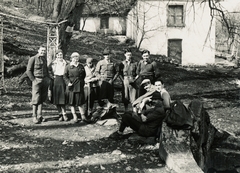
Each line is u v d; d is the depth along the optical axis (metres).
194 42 28.94
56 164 5.23
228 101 15.42
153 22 28.36
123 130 6.72
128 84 8.50
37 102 7.47
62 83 7.77
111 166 5.30
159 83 6.50
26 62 14.29
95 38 29.45
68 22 13.12
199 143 6.18
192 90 17.91
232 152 7.09
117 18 33.25
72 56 7.66
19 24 23.66
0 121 7.48
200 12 28.62
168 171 5.16
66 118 7.97
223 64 29.78
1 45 11.25
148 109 6.25
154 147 6.19
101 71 8.21
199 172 4.89
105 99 8.27
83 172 4.98
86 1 15.41
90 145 6.32
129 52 8.46
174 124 5.86
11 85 12.16
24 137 6.50
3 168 4.89
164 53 28.78
